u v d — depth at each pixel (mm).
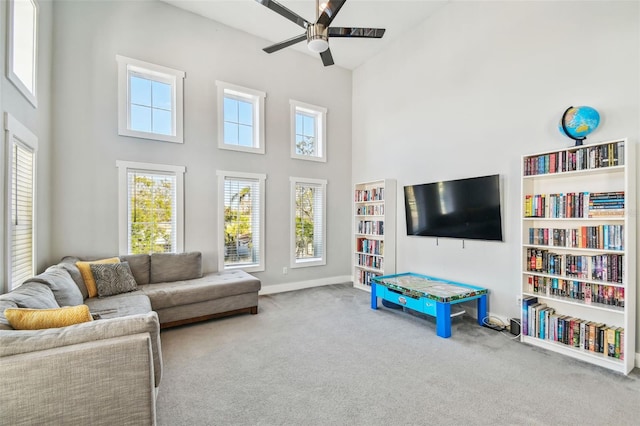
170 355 2721
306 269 5430
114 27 3877
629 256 2430
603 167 2553
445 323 3141
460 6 3994
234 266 4750
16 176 2561
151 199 4137
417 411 1938
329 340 3061
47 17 3318
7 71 2236
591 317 2750
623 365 2393
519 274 3336
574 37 2938
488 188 3562
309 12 4320
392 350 2836
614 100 2676
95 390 1336
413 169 4676
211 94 4543
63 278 2598
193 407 1968
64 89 3570
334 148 5773
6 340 1277
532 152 3205
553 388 2195
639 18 2549
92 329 1423
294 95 5328
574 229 2773
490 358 2672
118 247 3857
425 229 4391
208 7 4305
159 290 3361
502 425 1810
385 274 4863
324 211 5621
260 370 2455
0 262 2166
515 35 3410
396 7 4234
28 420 1241
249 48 4887
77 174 3639
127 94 3961
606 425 1809
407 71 4789
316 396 2100
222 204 4594
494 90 3605
